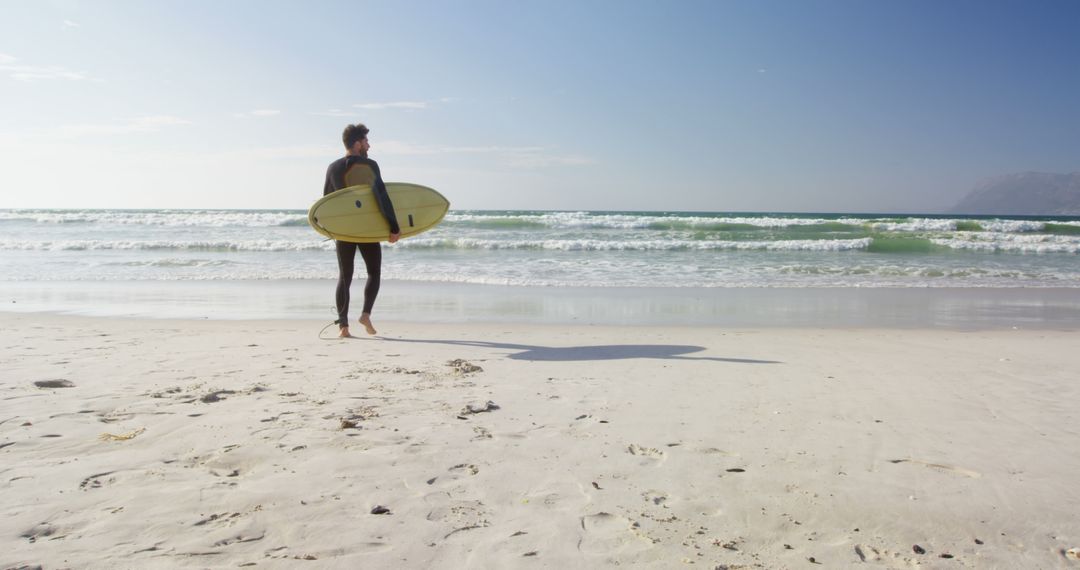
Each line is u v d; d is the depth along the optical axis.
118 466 2.53
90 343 5.67
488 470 2.60
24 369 4.40
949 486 2.53
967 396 4.02
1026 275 13.87
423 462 2.66
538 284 11.98
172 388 3.87
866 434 3.19
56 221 30.36
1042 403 3.85
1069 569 1.94
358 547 1.94
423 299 9.95
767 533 2.13
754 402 3.80
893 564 1.95
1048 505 2.37
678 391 4.06
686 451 2.89
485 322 7.76
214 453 2.71
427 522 2.12
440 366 4.78
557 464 2.69
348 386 4.02
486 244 20.39
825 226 27.64
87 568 1.76
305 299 9.81
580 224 27.73
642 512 2.25
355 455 2.72
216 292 10.60
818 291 11.30
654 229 27.58
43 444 2.78
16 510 2.11
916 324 7.89
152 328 6.84
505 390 3.99
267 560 1.84
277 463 2.61
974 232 25.33
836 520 2.23
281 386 3.99
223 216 32.28
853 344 6.25
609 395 3.92
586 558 1.92
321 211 6.12
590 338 6.51
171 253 18.22
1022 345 6.25
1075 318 8.48
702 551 1.99
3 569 1.73
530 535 2.05
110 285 11.51
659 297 10.32
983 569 1.94
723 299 10.13
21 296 9.95
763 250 20.27
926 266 15.57
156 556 1.84
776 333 6.98
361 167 6.44
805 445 3.01
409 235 6.85
